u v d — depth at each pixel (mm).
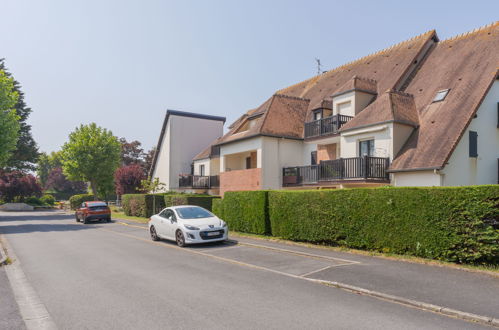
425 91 18453
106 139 49562
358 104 20172
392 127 16266
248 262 10109
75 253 12266
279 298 6695
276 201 14320
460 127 14531
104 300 6730
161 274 8828
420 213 9516
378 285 7270
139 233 18250
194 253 11828
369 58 25672
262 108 26328
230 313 5871
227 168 28859
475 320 5492
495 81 16375
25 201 56875
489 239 8172
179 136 40219
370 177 16453
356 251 10992
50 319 5781
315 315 5746
